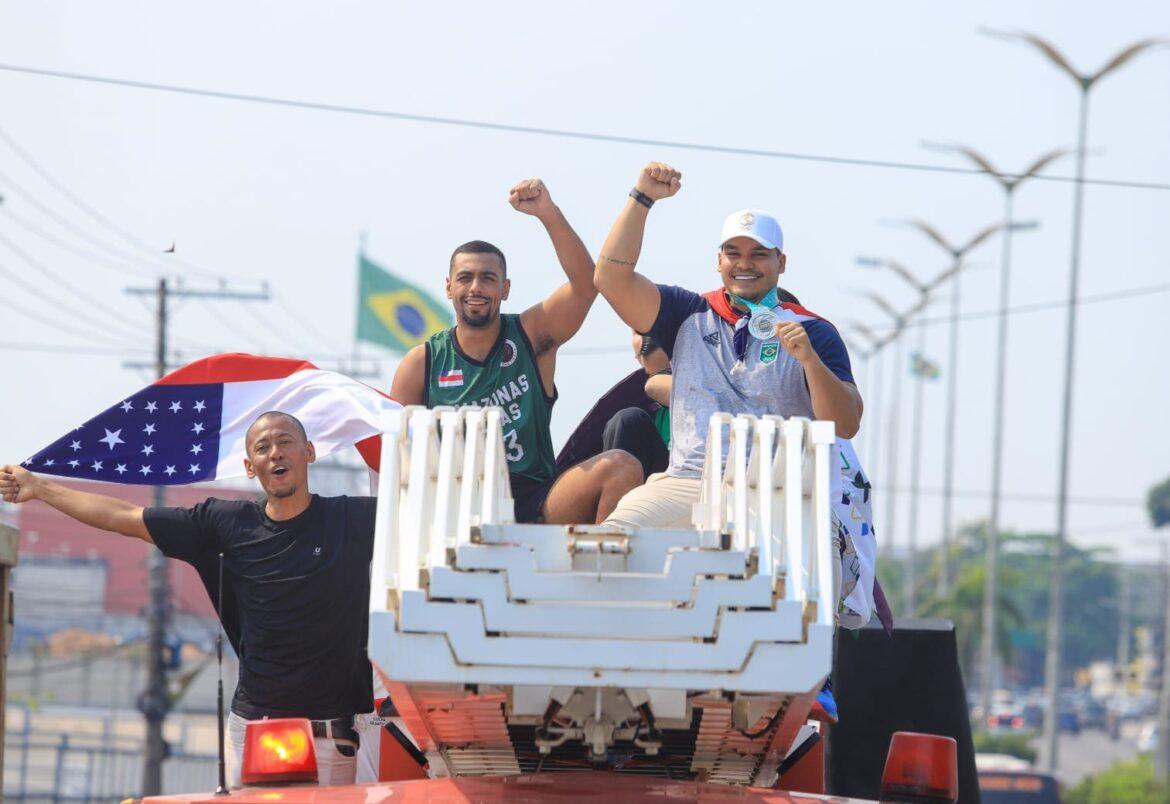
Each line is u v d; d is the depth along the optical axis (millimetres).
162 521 12891
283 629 12453
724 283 12891
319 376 16672
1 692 13242
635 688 9102
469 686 9258
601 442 15469
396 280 77750
